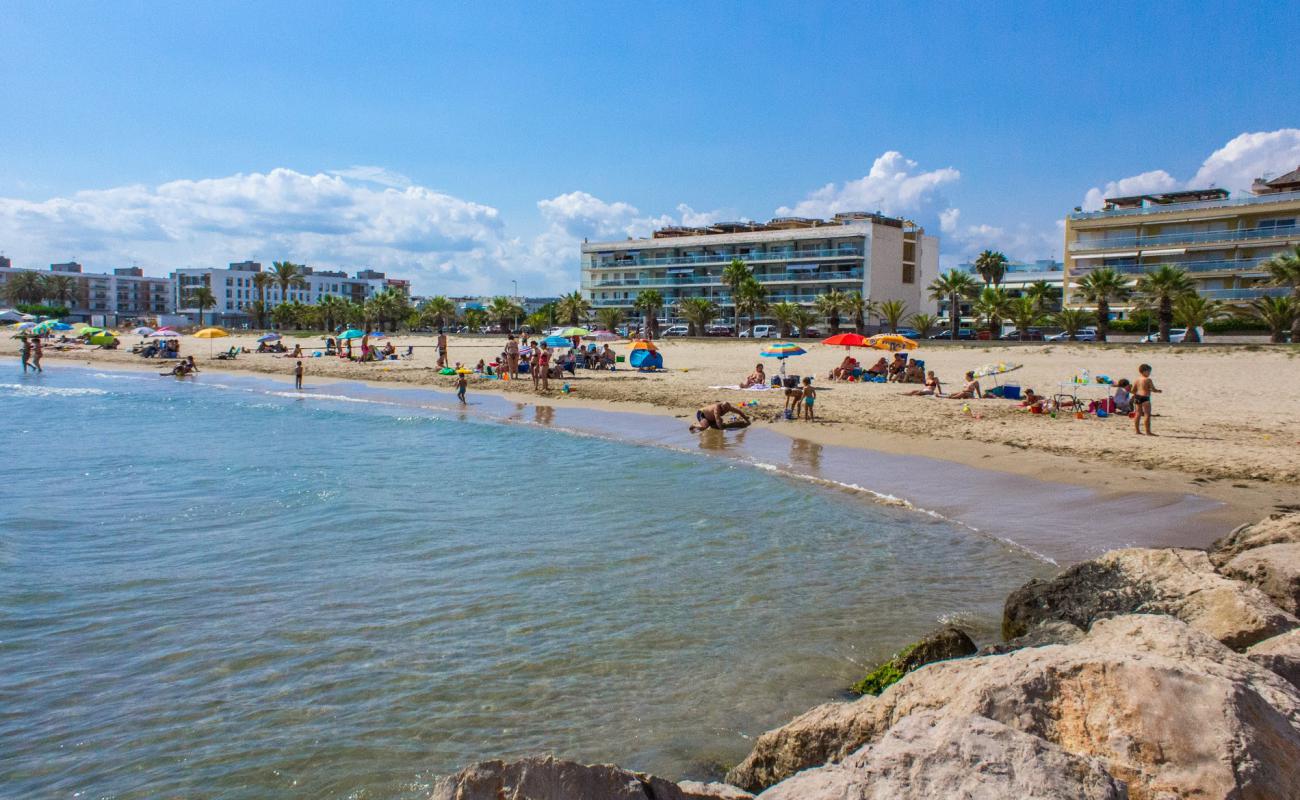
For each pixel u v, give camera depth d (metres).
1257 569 7.40
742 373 43.66
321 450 21.72
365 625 8.86
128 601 9.75
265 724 6.79
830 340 36.34
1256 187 71.88
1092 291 60.78
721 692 7.16
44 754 6.42
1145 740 3.72
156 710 7.06
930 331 85.62
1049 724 4.03
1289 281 52.28
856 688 7.10
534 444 22.48
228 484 16.95
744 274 90.00
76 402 35.53
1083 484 14.72
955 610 8.94
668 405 30.05
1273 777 3.52
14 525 13.48
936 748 3.62
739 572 10.53
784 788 3.73
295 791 5.83
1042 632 6.63
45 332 81.50
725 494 15.34
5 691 7.47
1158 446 17.84
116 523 13.62
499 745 6.36
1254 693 3.87
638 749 6.23
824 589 9.78
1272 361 41.72
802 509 13.96
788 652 7.95
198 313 167.62
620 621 8.88
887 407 26.64
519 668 7.73
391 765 6.11
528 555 11.41
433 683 7.45
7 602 9.72
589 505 14.58
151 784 5.98
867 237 91.62
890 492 15.02
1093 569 7.64
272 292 181.50
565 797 3.91
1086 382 26.02
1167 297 56.19
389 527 13.13
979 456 17.89
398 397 36.62
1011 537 11.73
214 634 8.70
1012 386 29.28
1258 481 14.41
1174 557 7.27
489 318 116.50
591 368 45.72
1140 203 73.62
